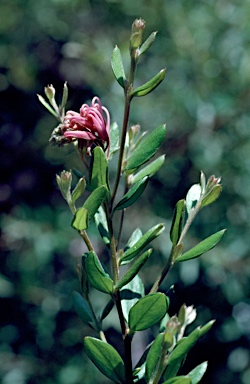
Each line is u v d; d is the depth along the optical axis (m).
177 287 0.95
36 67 1.11
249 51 0.88
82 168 1.07
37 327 0.99
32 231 0.92
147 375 0.28
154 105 0.91
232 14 0.89
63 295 0.98
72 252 0.97
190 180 0.94
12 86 1.15
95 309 0.88
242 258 0.89
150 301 0.27
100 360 0.28
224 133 0.90
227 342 0.99
